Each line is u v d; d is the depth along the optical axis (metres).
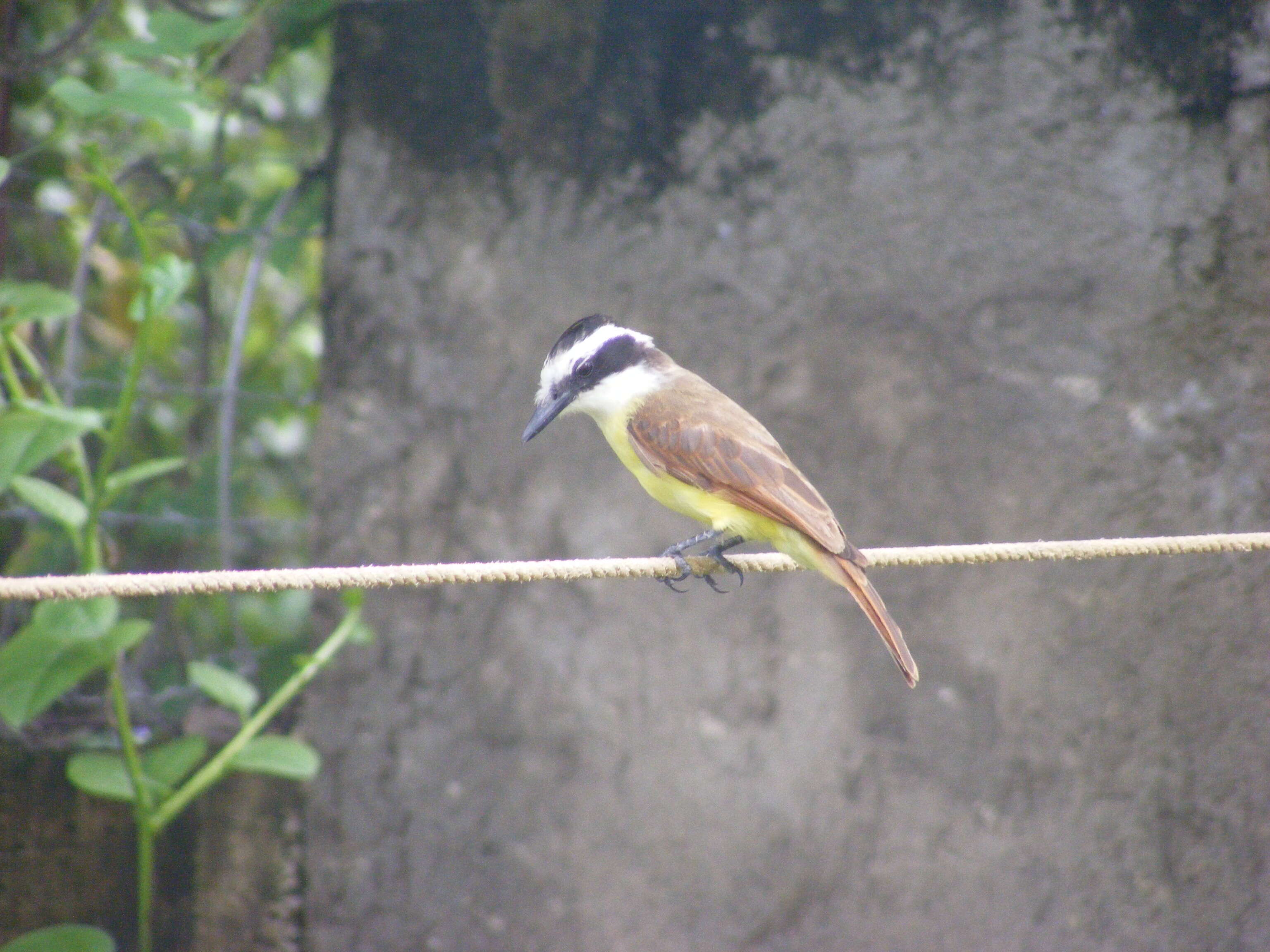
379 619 11.07
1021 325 10.18
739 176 10.60
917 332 10.32
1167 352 9.98
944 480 10.26
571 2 10.89
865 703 10.34
